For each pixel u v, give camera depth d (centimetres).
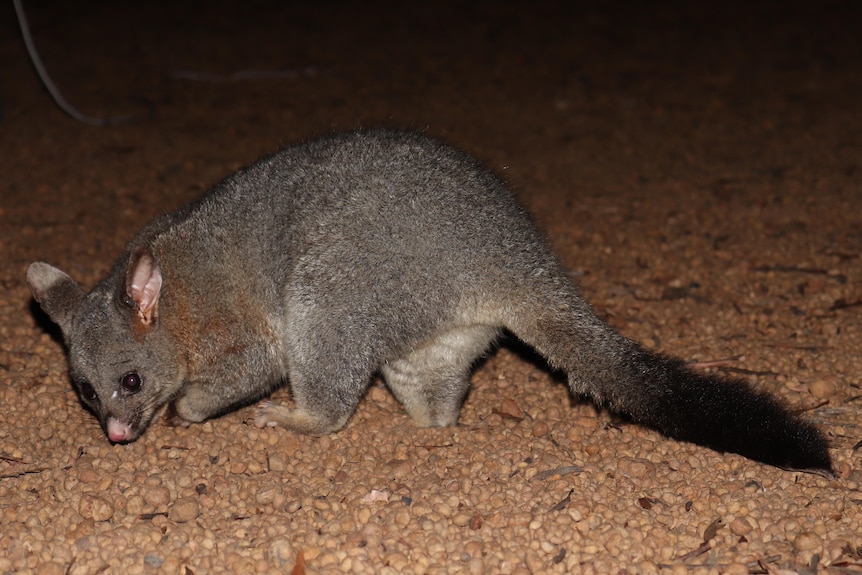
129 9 489
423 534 163
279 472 176
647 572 159
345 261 178
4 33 434
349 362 179
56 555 161
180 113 337
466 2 526
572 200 262
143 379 181
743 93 364
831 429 182
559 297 179
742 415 169
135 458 177
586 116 340
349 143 182
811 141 304
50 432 184
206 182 269
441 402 186
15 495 171
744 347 202
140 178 271
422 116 338
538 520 166
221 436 183
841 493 169
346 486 172
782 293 218
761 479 172
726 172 278
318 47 433
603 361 177
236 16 487
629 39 451
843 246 234
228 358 184
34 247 235
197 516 168
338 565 160
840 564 160
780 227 244
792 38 444
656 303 217
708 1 525
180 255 183
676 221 249
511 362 201
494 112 345
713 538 164
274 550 161
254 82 378
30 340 204
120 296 178
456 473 175
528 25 478
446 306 179
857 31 450
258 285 182
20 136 306
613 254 235
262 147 299
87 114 331
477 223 178
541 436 183
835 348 200
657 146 306
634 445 180
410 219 177
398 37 454
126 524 166
